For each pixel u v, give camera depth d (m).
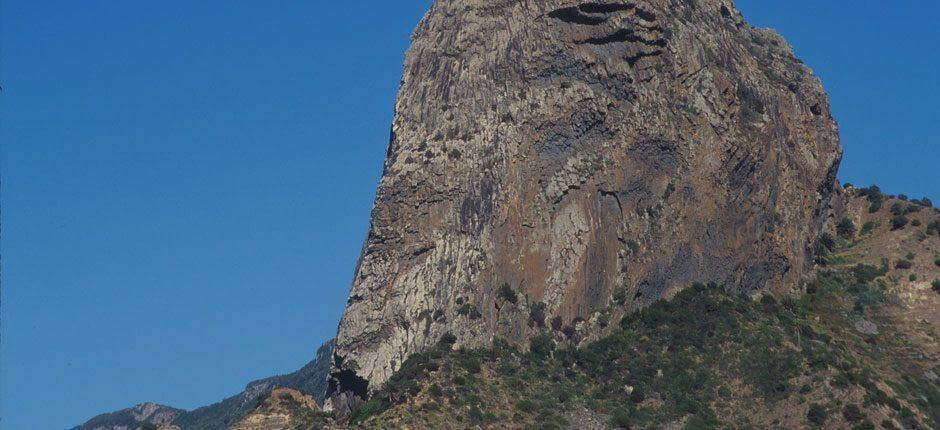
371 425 190.00
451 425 192.38
